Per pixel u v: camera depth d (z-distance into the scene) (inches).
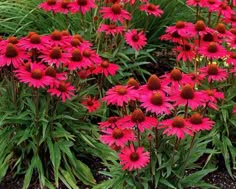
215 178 98.3
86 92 102.0
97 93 106.9
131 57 115.5
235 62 97.3
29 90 96.3
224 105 99.5
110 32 105.3
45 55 92.4
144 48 122.0
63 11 106.0
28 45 91.4
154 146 89.7
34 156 96.0
